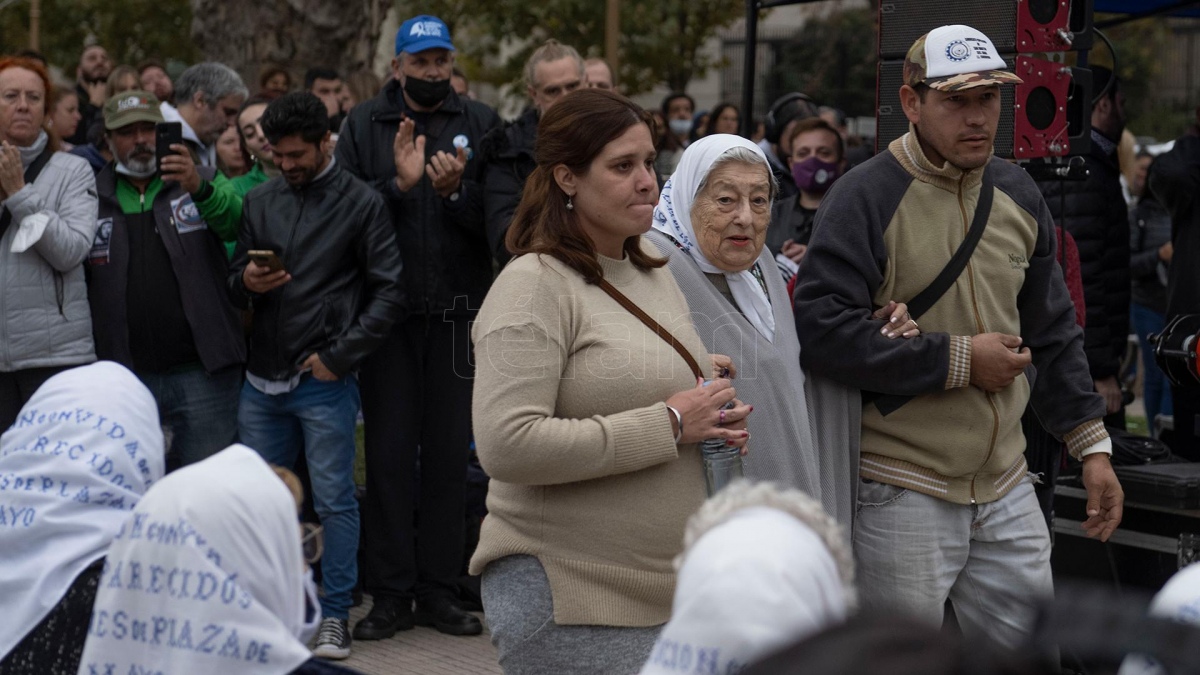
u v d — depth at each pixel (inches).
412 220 229.0
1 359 226.7
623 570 128.1
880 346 153.9
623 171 131.1
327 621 224.1
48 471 105.9
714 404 129.1
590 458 124.8
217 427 238.5
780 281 160.9
